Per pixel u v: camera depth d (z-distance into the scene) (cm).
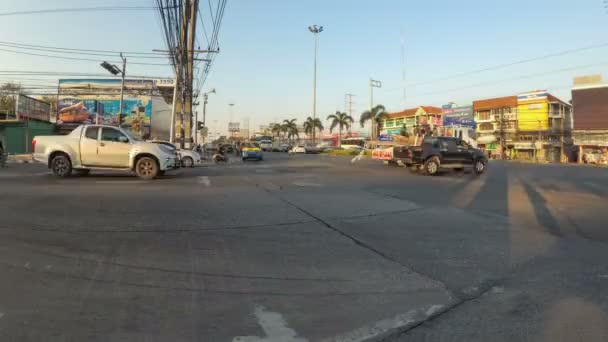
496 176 1920
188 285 425
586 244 635
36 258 492
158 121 4894
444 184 1506
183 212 793
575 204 1055
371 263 514
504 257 553
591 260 546
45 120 3478
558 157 5197
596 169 2673
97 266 472
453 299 405
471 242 630
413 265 510
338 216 803
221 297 396
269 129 12312
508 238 662
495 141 5706
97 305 369
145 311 360
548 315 370
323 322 349
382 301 397
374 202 1001
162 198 958
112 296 390
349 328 339
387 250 573
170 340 310
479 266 511
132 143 1416
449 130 4219
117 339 309
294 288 425
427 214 862
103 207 815
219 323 341
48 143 1373
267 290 418
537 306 390
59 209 780
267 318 353
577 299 409
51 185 1152
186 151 2234
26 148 3098
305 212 834
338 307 380
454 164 1930
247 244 583
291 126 9794
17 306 361
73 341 304
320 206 912
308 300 395
